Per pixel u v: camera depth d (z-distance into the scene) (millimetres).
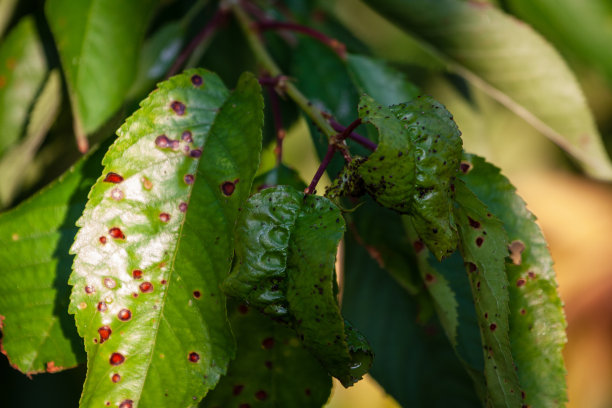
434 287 506
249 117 466
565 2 565
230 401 492
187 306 454
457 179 463
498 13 551
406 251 521
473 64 565
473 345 502
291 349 493
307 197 446
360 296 554
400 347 549
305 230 440
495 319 467
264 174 517
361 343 443
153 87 558
